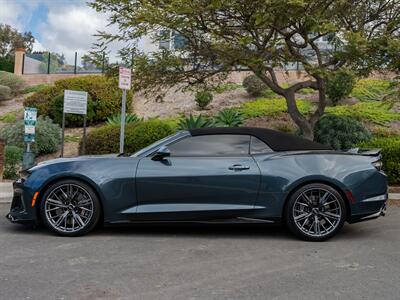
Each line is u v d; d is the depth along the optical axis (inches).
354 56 373.1
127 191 237.5
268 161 242.1
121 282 168.9
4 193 374.9
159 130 485.7
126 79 355.6
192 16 337.7
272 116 652.1
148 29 367.2
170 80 424.5
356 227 278.2
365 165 245.3
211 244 229.1
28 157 407.2
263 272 182.7
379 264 195.9
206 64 416.8
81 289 161.0
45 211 239.1
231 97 775.7
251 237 246.1
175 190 237.5
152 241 234.2
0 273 178.5
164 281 170.2
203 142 248.2
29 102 729.0
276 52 378.6
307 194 239.3
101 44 404.5
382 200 244.7
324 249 221.8
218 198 238.5
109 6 384.2
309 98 733.9
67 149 603.2
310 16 335.9
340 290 161.9
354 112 644.1
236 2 331.0
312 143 258.5
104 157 249.0
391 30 410.9
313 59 443.8
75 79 732.0
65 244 225.3
